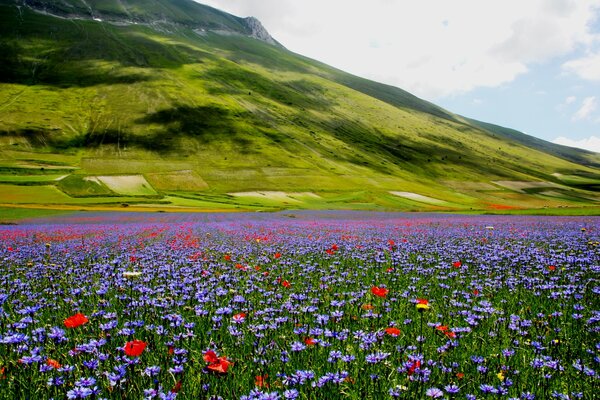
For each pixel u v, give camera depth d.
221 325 6.81
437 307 8.21
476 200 159.38
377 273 12.12
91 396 4.18
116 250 18.23
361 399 4.39
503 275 11.27
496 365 5.37
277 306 8.25
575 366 4.98
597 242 17.38
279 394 4.49
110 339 6.14
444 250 16.28
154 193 116.94
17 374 4.90
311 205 108.50
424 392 4.54
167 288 9.45
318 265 13.62
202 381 4.77
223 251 16.98
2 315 7.35
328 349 5.92
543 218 44.94
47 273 12.30
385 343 6.07
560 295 8.60
